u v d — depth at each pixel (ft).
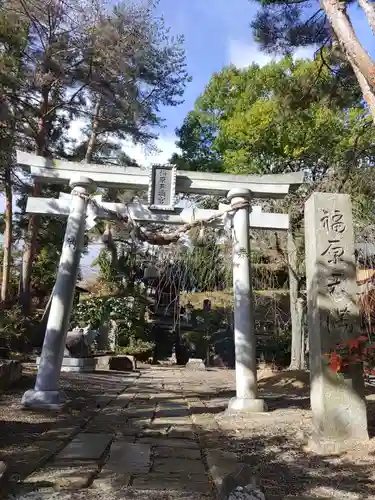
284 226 29.19
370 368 17.33
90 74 47.55
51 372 24.06
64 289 25.40
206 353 67.92
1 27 38.29
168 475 12.48
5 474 11.23
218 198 37.52
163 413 23.09
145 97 55.47
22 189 58.49
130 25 47.47
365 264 31.91
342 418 16.71
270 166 53.98
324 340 17.47
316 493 11.32
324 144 48.57
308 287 19.12
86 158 55.11
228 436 17.90
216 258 38.78
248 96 55.77
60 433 17.52
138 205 28.37
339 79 30.42
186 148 78.02
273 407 25.26
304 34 30.58
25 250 59.82
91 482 11.65
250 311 25.84
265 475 12.80
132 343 64.80
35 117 52.60
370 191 33.24
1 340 47.11
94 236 43.91
